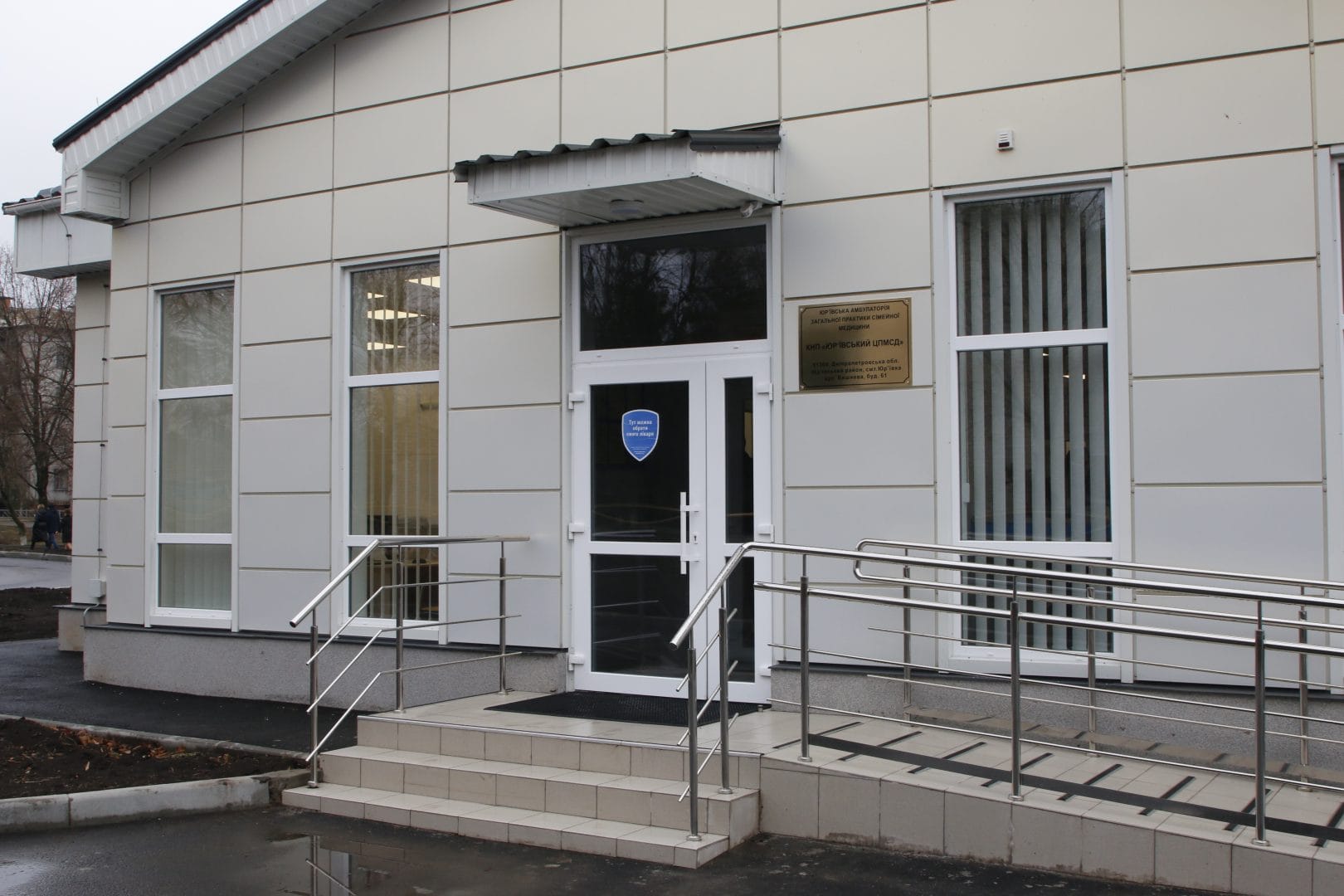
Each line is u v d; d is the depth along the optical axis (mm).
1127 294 6547
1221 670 6273
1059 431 6836
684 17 7812
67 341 36438
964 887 4914
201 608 9742
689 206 7445
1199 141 6430
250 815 6316
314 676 6770
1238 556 6262
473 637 8305
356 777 6598
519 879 5172
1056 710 6570
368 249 8914
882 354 7070
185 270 9789
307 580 9070
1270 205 6273
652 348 7805
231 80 9273
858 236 7172
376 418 8977
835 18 7324
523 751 6379
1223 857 4695
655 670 7652
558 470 8031
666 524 7664
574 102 8172
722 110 7641
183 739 7406
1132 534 6500
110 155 9750
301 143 9250
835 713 5816
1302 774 5523
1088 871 4965
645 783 5883
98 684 10016
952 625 6891
